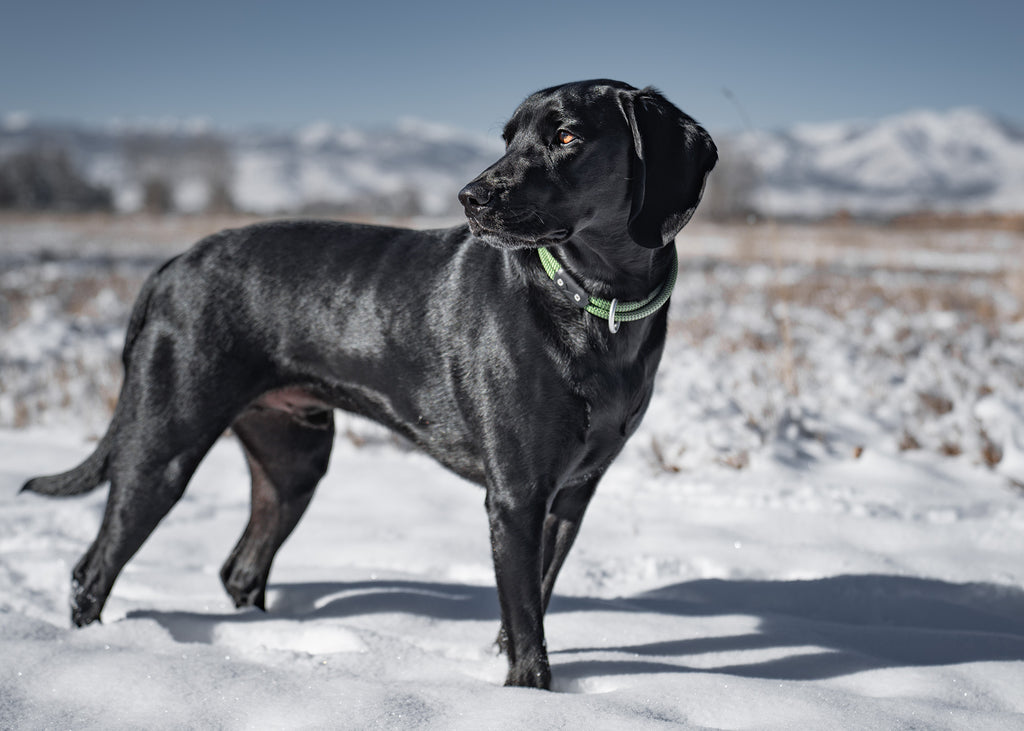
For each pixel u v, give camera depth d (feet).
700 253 64.59
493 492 8.68
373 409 9.85
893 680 8.72
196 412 9.79
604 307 8.39
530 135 8.56
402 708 7.54
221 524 14.69
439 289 9.23
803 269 51.31
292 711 7.54
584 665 9.04
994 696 8.39
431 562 12.72
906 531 13.82
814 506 15.15
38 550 12.69
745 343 26.08
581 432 8.54
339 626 9.95
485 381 8.70
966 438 17.46
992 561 12.49
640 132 8.45
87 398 22.40
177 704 7.67
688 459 17.29
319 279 9.82
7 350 26.53
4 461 18.30
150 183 195.83
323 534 14.03
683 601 11.38
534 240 8.27
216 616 10.53
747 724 7.52
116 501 9.82
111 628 9.59
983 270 52.37
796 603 11.39
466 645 9.75
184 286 9.93
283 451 10.94
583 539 13.69
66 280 44.50
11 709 7.53
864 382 21.58
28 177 197.06
